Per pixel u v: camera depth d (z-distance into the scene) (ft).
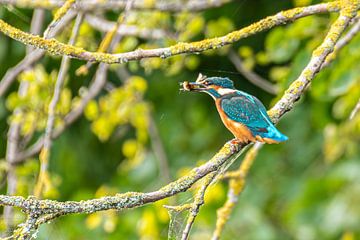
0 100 47.60
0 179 38.24
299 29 36.42
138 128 42.65
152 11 35.45
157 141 42.96
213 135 50.78
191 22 37.27
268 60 39.68
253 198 48.80
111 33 29.78
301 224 46.06
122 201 19.19
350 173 45.88
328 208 45.29
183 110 50.67
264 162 50.03
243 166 28.81
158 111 50.80
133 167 47.55
